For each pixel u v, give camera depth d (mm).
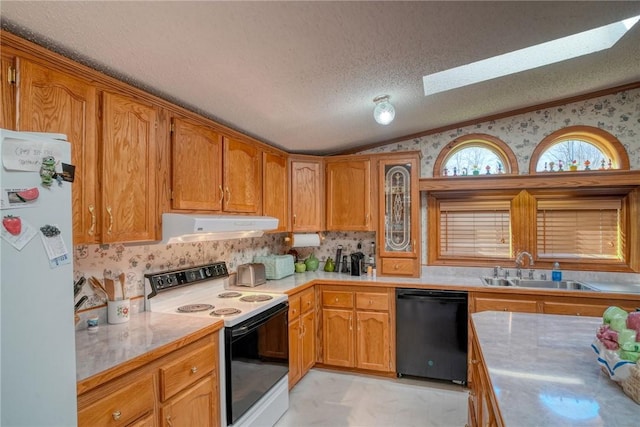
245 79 1996
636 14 1752
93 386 1313
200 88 2061
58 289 1156
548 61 2432
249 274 3082
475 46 1905
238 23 1455
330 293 3428
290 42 1651
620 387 1188
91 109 1638
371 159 3611
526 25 1751
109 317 2000
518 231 3449
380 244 3572
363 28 1608
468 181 3391
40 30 1398
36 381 1096
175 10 1326
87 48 1554
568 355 1487
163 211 2057
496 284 3361
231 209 2672
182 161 2186
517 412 1033
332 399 2902
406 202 3527
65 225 1186
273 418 2521
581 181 3105
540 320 2049
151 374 1604
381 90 2400
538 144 3412
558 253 3373
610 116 3236
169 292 2422
